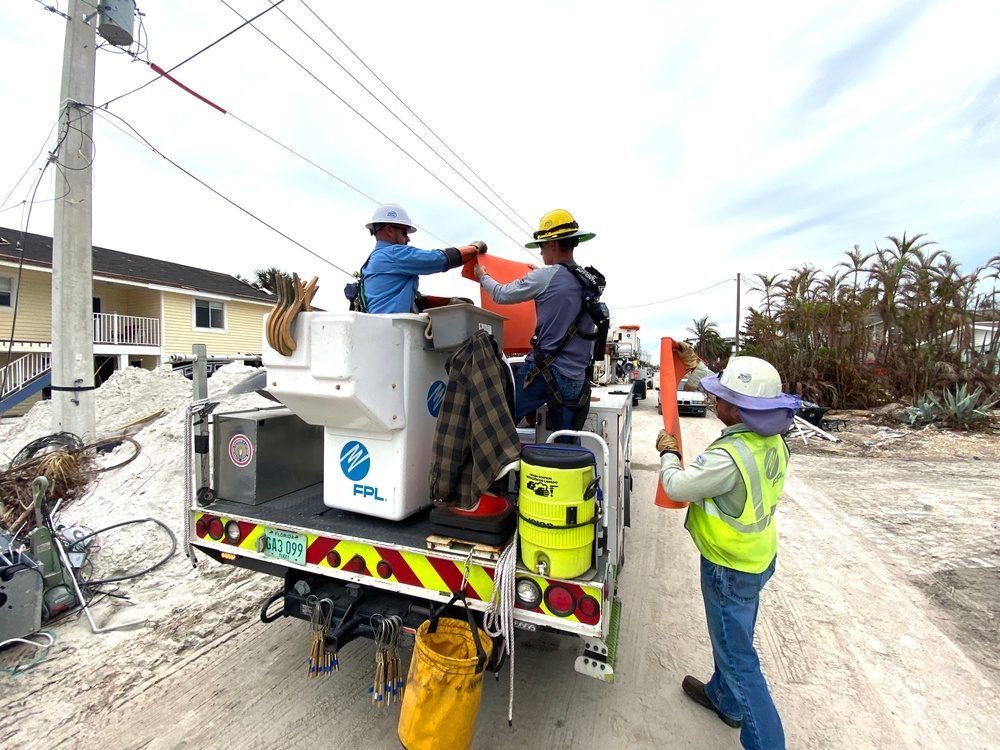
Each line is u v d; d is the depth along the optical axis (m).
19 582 3.04
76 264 6.87
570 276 2.71
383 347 2.30
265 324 2.29
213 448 2.95
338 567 2.38
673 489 2.15
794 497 6.75
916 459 9.28
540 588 2.00
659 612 3.69
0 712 2.50
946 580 4.24
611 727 2.51
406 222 2.95
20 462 5.83
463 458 2.19
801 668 3.03
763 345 17.19
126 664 2.90
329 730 2.43
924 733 2.51
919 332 13.95
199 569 4.07
